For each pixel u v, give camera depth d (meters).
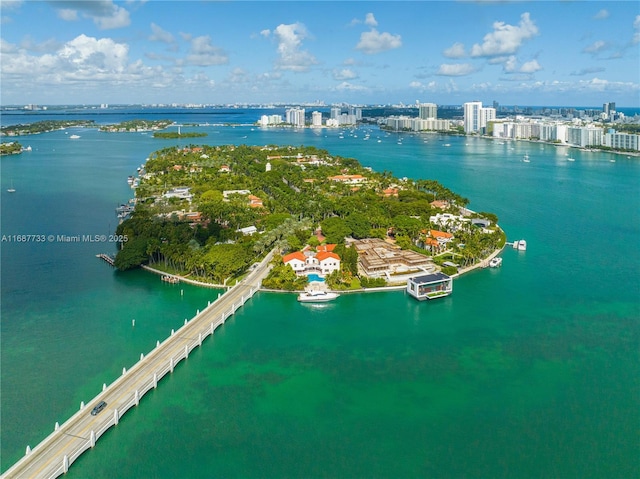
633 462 138.88
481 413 159.25
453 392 170.00
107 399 161.12
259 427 153.38
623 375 179.38
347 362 189.00
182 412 160.25
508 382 175.75
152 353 187.88
